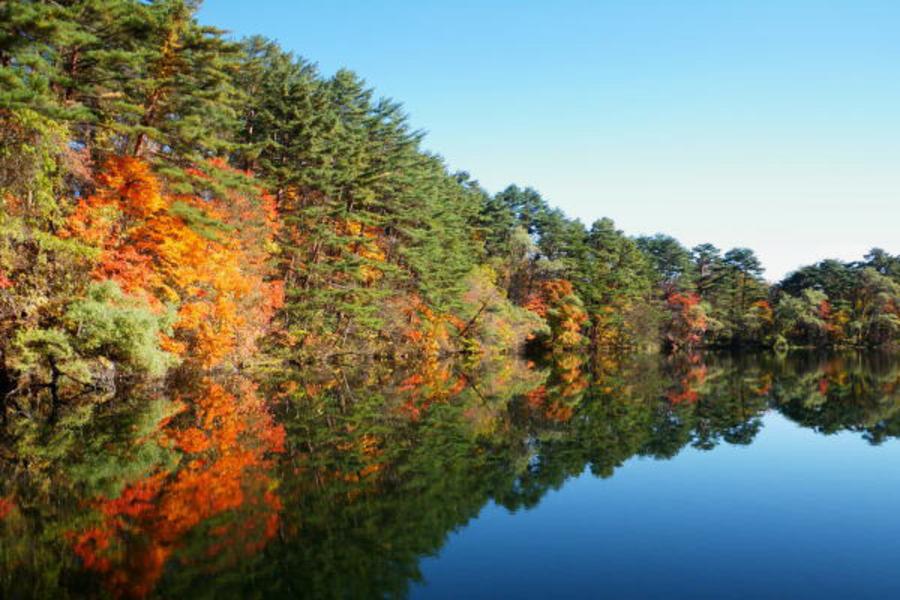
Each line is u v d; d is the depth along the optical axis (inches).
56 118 611.2
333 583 310.0
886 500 485.4
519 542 382.9
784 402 1093.8
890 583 324.8
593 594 306.7
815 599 303.4
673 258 3553.2
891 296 3122.5
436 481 513.3
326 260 1501.0
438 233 1959.9
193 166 1007.6
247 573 315.0
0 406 714.8
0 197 625.0
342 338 1612.9
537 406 987.3
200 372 1114.7
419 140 1850.4
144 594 284.0
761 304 3302.2
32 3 596.1
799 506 467.2
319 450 594.2
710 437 749.9
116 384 896.3
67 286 756.6
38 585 289.3
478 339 2193.7
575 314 2541.8
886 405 1061.1
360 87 1851.6
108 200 828.0
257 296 1202.6
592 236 3048.7
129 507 403.2
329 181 1434.5
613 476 554.6
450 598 298.7
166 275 970.7
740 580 328.2
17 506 399.2
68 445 565.3
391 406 909.2
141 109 744.3
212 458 538.3
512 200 2979.8
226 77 925.8
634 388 1296.8
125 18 703.1
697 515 444.1
